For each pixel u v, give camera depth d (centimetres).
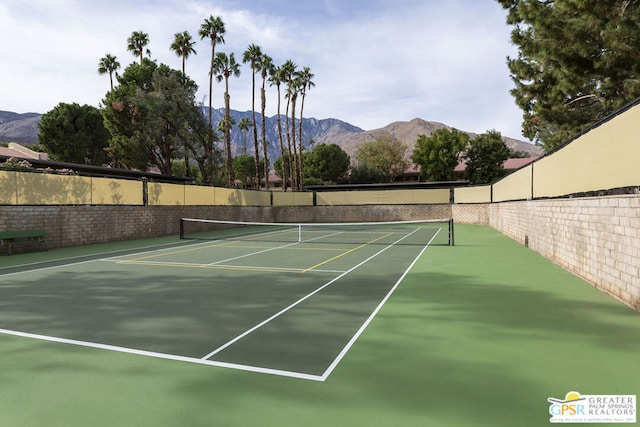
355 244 1741
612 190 729
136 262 1196
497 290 761
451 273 959
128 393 342
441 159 5566
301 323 555
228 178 4303
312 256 1325
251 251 1487
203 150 4197
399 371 385
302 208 3816
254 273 985
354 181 6719
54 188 1627
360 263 1152
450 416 297
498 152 5728
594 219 792
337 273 980
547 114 1667
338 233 2425
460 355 425
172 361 417
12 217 1451
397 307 639
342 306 649
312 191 3816
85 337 502
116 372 389
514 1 1407
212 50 4156
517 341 470
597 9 1037
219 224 2797
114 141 3931
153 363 412
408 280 873
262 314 604
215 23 4141
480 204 3112
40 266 1126
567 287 784
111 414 306
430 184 3575
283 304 666
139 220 2069
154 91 3769
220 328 534
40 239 1508
